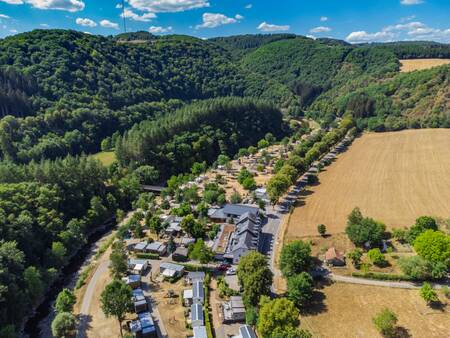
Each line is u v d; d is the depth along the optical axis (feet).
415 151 647.15
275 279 301.63
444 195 445.37
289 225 395.75
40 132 624.59
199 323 248.93
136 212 440.86
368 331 237.45
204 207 427.74
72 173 460.96
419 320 243.19
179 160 629.92
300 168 542.16
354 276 297.74
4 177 407.23
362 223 338.75
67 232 370.94
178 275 314.35
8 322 257.55
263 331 226.79
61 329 244.01
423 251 287.07
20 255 294.46
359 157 644.69
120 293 247.29
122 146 584.81
